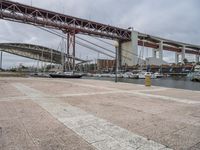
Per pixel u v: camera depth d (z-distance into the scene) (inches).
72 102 282.2
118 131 151.7
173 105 271.7
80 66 3922.2
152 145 125.0
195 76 1609.3
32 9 2546.8
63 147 119.1
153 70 3432.6
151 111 228.4
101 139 133.7
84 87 544.7
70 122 174.2
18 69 4256.9
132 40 3425.2
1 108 230.5
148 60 3710.6
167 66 3336.6
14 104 257.6
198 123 178.7
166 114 213.8
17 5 2421.3
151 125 170.1
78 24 3031.5
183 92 447.8
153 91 463.2
